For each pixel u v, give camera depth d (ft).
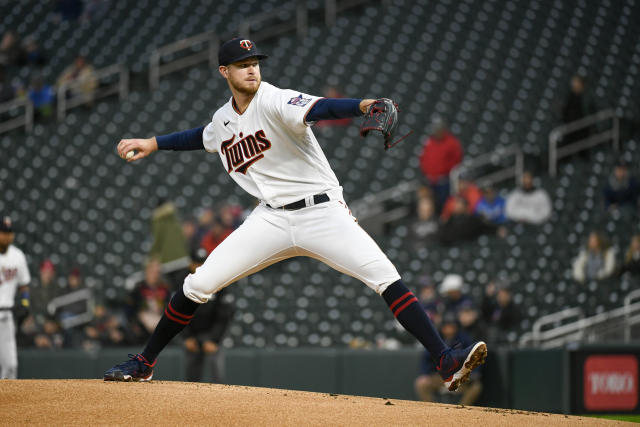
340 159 174.91
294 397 44.01
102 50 219.20
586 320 125.70
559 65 201.67
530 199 149.28
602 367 98.12
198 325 98.32
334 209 45.11
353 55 205.57
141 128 191.93
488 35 210.59
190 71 206.49
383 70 199.93
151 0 233.76
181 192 173.17
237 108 45.88
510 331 129.59
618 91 194.18
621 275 132.16
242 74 44.37
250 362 107.76
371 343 133.39
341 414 40.04
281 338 137.28
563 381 96.78
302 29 215.51
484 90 193.06
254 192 46.55
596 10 220.43
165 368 105.29
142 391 43.37
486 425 38.81
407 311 44.80
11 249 87.86
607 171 167.12
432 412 41.01
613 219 152.66
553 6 220.64
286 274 148.15
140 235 165.37
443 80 196.34
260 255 46.34
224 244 46.83
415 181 167.63
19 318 88.94
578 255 147.74
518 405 99.55
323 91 194.70
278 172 45.06
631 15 219.61
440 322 106.01
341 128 181.98
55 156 189.78
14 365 88.69
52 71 214.48
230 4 227.81
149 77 203.82
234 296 143.74
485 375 101.45
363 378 105.81
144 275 139.23
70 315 131.54
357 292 143.84
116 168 183.01
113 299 135.54
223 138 46.98
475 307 115.14
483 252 148.36
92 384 45.11
